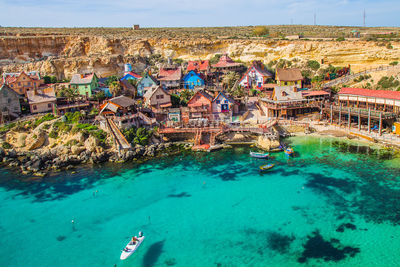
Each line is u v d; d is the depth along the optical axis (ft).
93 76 353.72
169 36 532.32
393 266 126.72
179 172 220.43
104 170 228.02
